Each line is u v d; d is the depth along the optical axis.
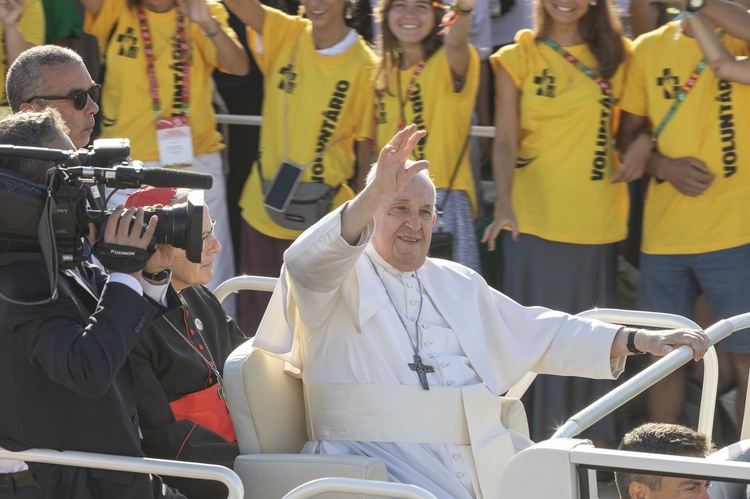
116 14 21.78
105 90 21.88
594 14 20.55
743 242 20.25
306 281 14.62
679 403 21.12
